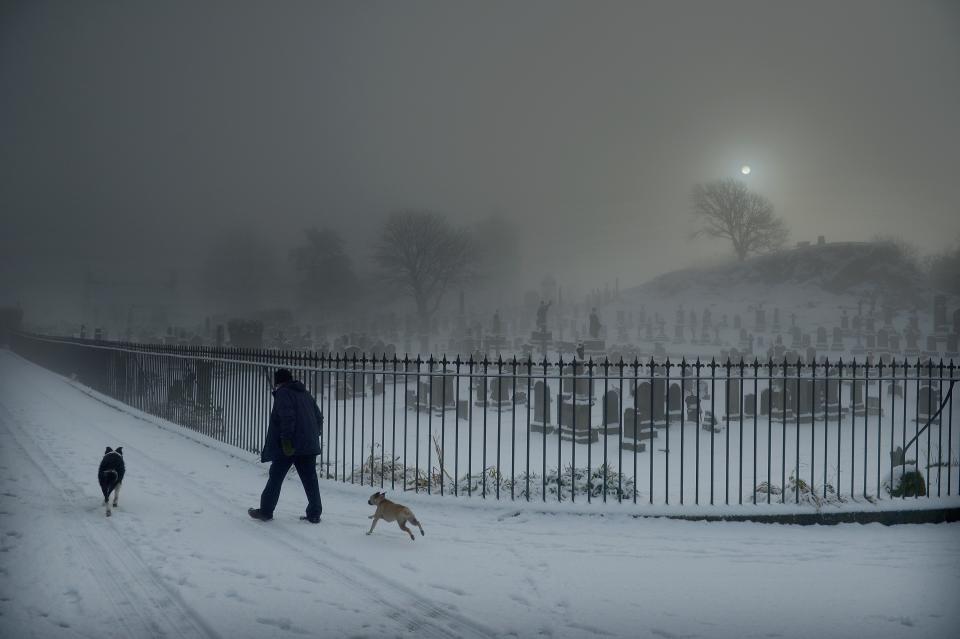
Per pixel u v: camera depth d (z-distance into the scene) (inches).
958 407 826.8
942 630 198.5
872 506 338.3
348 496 375.6
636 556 272.5
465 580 236.4
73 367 1188.5
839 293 2583.7
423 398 815.1
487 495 366.6
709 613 210.8
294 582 228.1
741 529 319.3
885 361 1379.2
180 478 414.9
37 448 499.5
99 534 277.6
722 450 586.9
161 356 719.1
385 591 222.7
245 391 530.6
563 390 657.0
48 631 180.5
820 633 195.9
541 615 205.8
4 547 254.4
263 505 313.7
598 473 392.8
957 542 304.8
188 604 203.6
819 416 762.8
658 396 719.1
